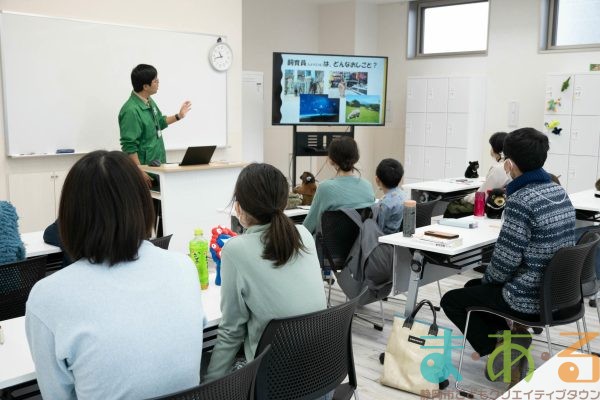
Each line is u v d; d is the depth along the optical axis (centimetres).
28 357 165
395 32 884
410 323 301
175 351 128
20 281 238
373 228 342
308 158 927
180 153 639
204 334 214
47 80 521
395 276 326
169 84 612
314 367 180
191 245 231
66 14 529
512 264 263
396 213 362
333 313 177
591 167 661
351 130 736
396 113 900
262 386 171
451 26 839
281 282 180
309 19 896
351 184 367
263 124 841
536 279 261
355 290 343
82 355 119
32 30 507
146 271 129
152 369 124
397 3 874
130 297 125
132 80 504
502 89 780
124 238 125
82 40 540
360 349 352
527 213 258
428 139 807
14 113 505
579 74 657
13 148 507
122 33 567
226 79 666
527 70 754
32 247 308
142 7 583
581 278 279
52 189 534
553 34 738
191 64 629
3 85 497
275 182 184
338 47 888
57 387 123
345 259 364
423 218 393
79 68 541
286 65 693
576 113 664
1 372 156
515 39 760
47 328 120
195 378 135
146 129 509
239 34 675
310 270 188
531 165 268
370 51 895
